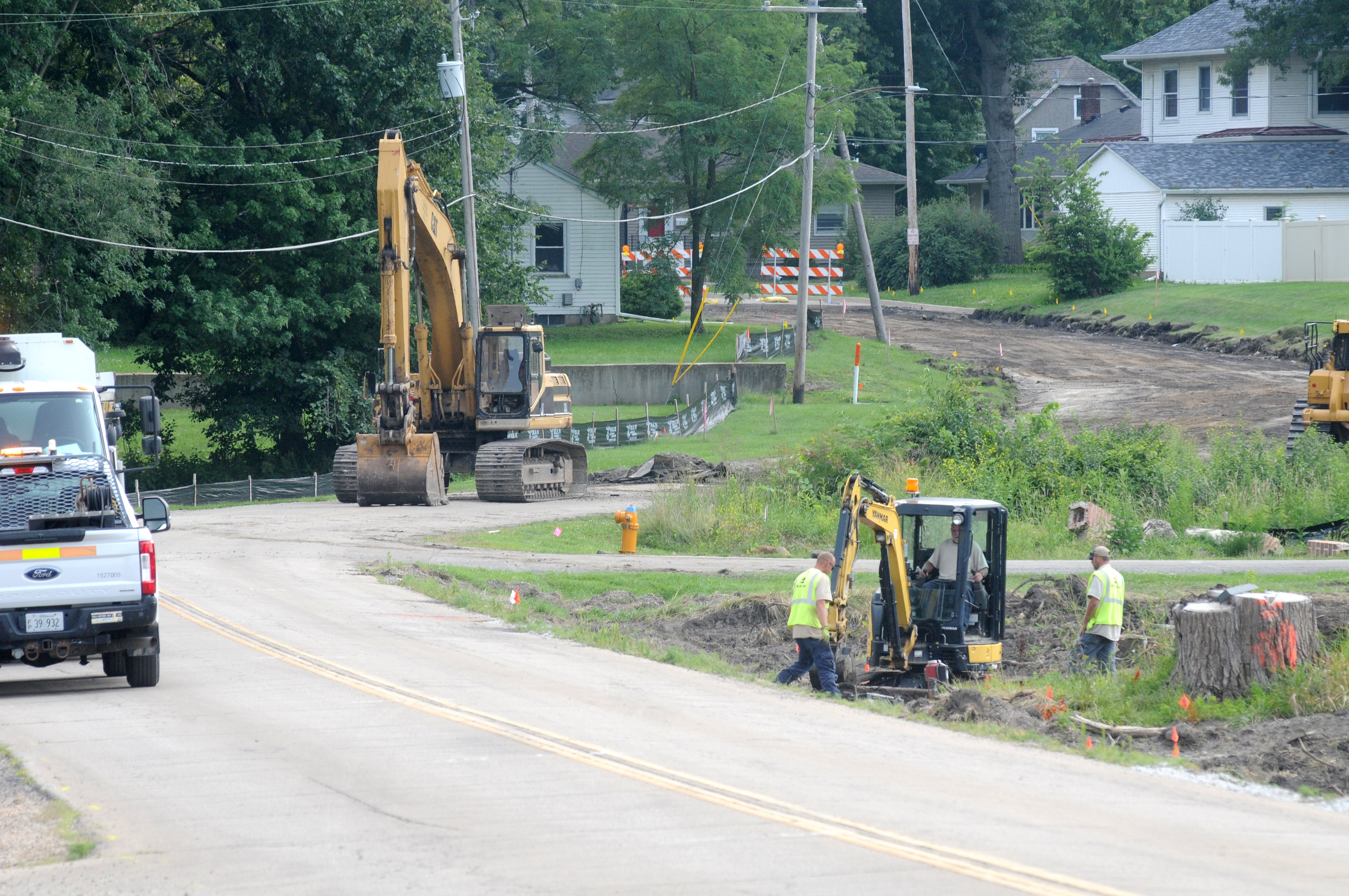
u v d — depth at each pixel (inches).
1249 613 2258.9
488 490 5137.8
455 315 5300.2
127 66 5915.4
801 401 7460.6
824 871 1259.8
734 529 4402.1
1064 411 6668.3
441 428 5403.5
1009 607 3238.2
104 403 2591.0
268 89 6412.4
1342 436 5103.3
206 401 6845.5
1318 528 4084.6
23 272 5418.3
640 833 1379.2
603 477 5954.7
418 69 6628.9
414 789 1541.6
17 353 2573.8
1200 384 7101.4
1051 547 4057.6
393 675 2256.4
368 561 3740.2
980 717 2187.5
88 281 5575.8
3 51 5310.0
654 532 4446.4
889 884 1224.8
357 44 6363.2
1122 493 4574.3
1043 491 4675.2
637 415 7440.9
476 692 2124.8
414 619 2888.8
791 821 1433.3
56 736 1807.3
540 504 5187.0
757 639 3065.9
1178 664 2326.5
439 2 6771.7
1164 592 3142.2
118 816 1430.9
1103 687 2385.6
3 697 2117.4
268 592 3166.8
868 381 7854.3
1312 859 1358.3
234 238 6432.1
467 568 3641.7
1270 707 2186.3
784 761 1726.1
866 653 3031.5
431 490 4938.5
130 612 2102.6
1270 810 1600.6
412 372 6515.8
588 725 1908.2
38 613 2065.7
